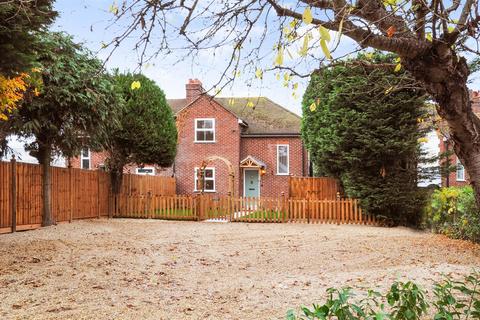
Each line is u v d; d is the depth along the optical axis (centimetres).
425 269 809
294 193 1853
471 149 354
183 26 334
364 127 1534
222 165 2786
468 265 866
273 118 2973
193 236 1341
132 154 1988
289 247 1127
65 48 1383
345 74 1377
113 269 816
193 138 2822
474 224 1212
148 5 325
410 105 1485
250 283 724
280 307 579
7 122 1295
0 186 1301
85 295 632
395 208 1606
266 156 2825
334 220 1739
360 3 336
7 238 1203
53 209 1565
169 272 812
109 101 1546
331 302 311
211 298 628
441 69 341
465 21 344
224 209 1862
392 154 1533
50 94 1324
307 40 241
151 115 1966
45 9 820
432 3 339
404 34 347
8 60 791
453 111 348
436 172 1600
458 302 405
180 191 2817
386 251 1045
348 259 953
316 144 1756
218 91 398
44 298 614
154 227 1574
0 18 723
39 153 1513
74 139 1515
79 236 1272
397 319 343
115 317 533
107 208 1944
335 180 1828
